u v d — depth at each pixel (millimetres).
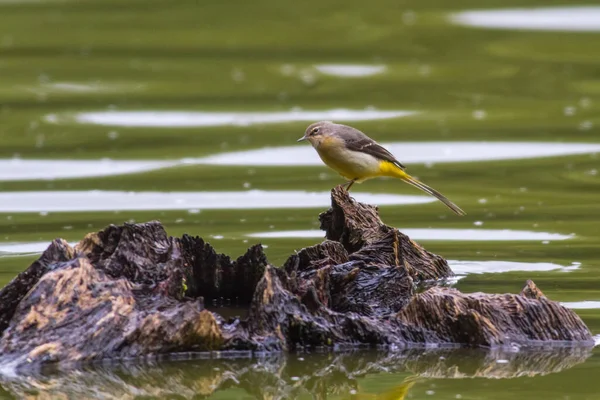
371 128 24422
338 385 9547
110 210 17578
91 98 27328
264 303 10219
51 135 23703
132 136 23688
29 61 31016
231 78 29562
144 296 10125
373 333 10297
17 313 9703
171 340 9852
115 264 10383
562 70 29641
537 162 21297
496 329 10398
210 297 11133
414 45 32562
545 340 10438
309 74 29891
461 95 27719
